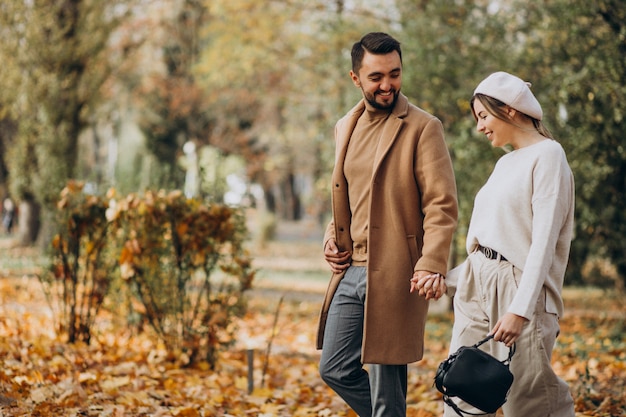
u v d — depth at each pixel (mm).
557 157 3531
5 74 21672
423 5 12625
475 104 3760
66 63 21781
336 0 15500
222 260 7176
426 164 3914
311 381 6895
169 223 7113
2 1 21438
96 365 6621
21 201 25219
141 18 28406
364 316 3938
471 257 3754
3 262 18219
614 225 11406
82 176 8492
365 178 4035
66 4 21812
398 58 3938
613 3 9820
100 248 7645
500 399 3414
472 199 11344
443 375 3490
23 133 22188
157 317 7141
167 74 31453
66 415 4848
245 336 10062
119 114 32688
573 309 15352
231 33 20500
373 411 4016
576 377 7301
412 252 3955
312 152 30703
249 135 31672
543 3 10586
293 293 17031
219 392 6078
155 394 5645
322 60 15789
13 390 5184
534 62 10781
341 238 4133
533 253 3447
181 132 31578
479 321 3697
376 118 4066
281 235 42375
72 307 7617
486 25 11258
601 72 9484
